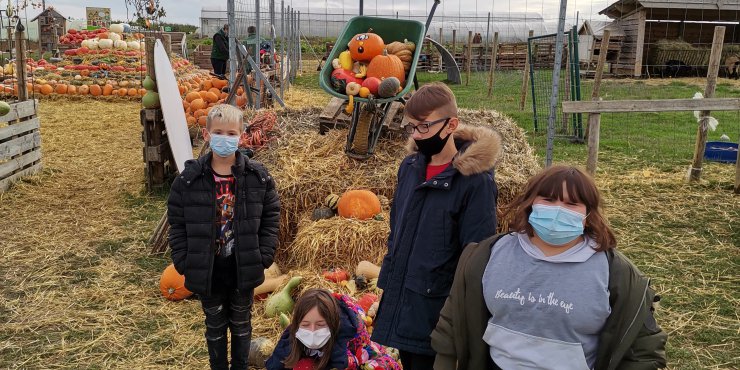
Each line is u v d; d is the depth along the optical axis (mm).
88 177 9062
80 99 17844
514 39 40406
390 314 2869
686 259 6156
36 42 37188
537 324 2145
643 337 2119
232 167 3496
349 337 3156
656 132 13305
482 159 2668
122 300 5090
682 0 29047
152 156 8055
